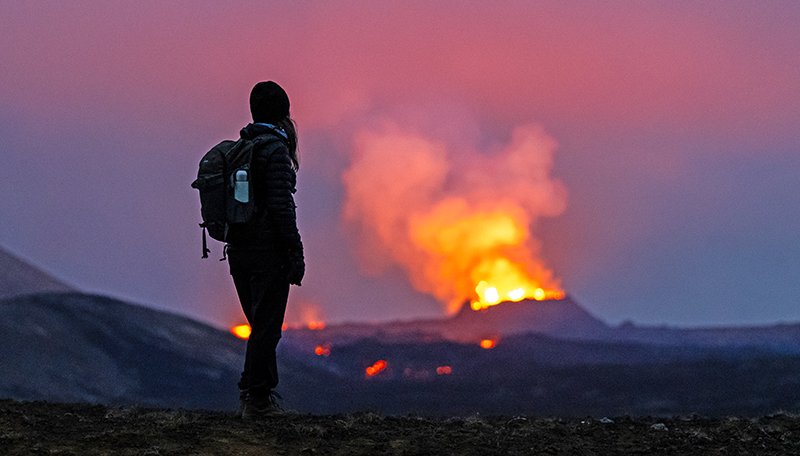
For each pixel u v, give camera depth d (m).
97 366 144.25
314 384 162.38
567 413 116.06
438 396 141.38
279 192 16.19
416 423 17.03
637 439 16.31
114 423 16.11
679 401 120.00
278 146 16.28
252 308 16.73
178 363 152.25
